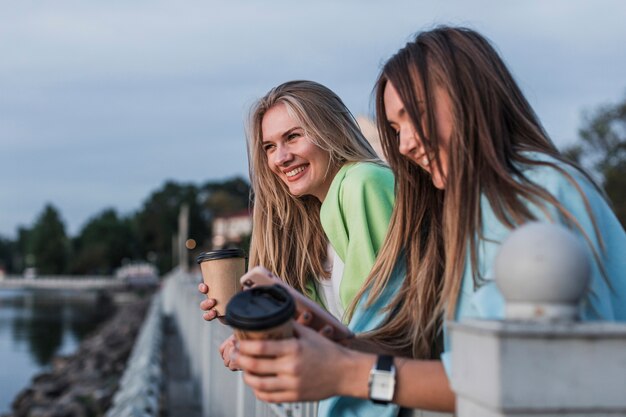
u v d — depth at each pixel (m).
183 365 13.38
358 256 2.29
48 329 49.97
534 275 1.24
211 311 2.33
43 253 133.75
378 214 2.33
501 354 1.22
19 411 18.78
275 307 1.52
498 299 1.51
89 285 117.12
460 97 1.69
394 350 1.83
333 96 2.83
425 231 1.96
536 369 1.22
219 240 25.22
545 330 1.22
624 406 1.23
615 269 1.60
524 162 1.64
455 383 1.37
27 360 33.16
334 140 2.73
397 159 1.94
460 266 1.64
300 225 2.80
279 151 2.74
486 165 1.64
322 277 2.74
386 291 1.97
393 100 1.82
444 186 1.76
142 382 8.16
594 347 1.23
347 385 1.53
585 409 1.23
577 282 1.25
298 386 1.50
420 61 1.74
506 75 1.75
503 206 1.58
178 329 17.78
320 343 1.55
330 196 2.47
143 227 113.75
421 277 1.87
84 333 47.19
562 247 1.24
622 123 25.72
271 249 2.80
